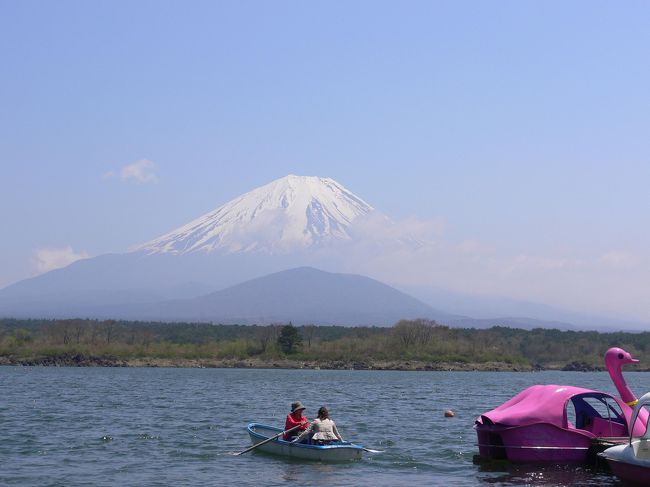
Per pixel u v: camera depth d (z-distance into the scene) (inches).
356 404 2623.0
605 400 1290.6
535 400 1264.8
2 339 7150.6
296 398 2874.0
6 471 1217.4
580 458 1227.2
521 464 1227.9
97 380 4185.5
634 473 1068.5
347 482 1151.6
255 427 1540.4
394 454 1409.9
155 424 1878.7
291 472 1227.2
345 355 6835.6
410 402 2760.8
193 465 1285.7
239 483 1138.7
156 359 6692.9
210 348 7037.4
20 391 3166.8
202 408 2372.0
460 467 1274.6
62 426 1817.2
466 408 2495.1
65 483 1127.0
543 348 7869.1
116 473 1208.8
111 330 7657.5
